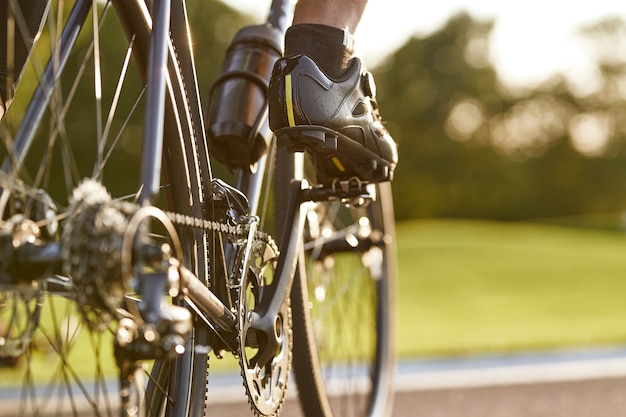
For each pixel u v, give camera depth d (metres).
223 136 1.56
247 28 1.67
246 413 2.93
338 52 1.44
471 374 3.76
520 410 3.02
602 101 47.44
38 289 0.85
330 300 2.20
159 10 1.04
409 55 43.28
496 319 6.27
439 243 15.78
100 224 0.79
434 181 42.69
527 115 46.50
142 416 1.24
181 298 1.13
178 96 1.27
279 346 1.45
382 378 2.35
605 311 6.75
